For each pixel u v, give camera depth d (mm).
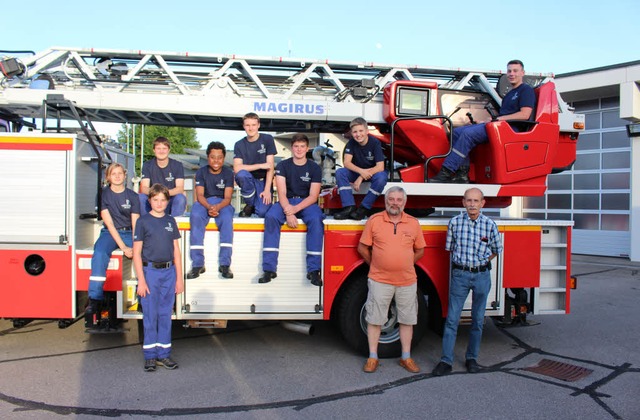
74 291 4754
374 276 4539
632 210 12141
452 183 5500
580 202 13516
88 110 6027
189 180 12820
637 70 11609
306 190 5008
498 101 6477
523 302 5230
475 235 4484
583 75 12500
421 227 5016
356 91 6219
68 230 4703
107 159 5617
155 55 6094
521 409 3771
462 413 3693
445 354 4598
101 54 6105
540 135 5531
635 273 10477
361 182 5316
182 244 4859
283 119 6262
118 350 5066
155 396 3932
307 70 6391
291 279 4918
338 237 4895
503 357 5086
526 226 5180
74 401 3812
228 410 3701
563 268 5309
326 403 3852
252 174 5402
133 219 4879
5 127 6363
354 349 5039
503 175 5457
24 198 4691
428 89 5828
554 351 5297
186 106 5996
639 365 4848
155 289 4449
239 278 4867
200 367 4633
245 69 6211
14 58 5859
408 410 3736
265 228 4816
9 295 4742
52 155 4703
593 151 13297
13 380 4223
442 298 5082
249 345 5359
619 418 3629
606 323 6492
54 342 5301
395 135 6117
